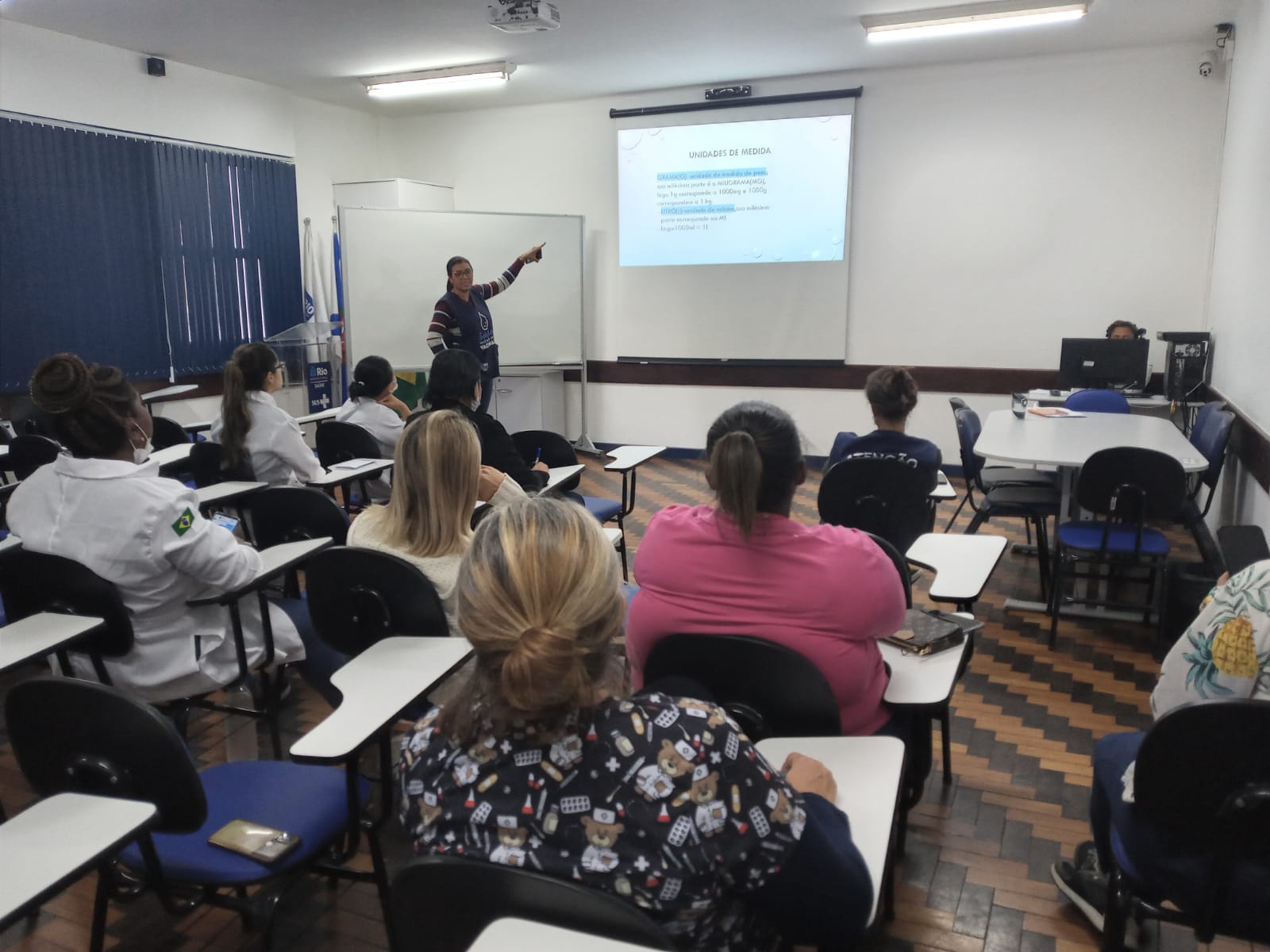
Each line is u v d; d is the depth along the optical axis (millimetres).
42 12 4336
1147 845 1257
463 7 4277
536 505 864
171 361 5500
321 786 1494
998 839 2035
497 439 2842
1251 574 1258
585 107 6434
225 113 5676
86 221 4930
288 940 1706
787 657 1312
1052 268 5484
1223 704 1065
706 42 4957
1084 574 3441
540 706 782
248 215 5906
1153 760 1132
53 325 4824
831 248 5938
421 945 894
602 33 4773
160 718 1163
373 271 6082
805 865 866
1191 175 5109
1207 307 5172
